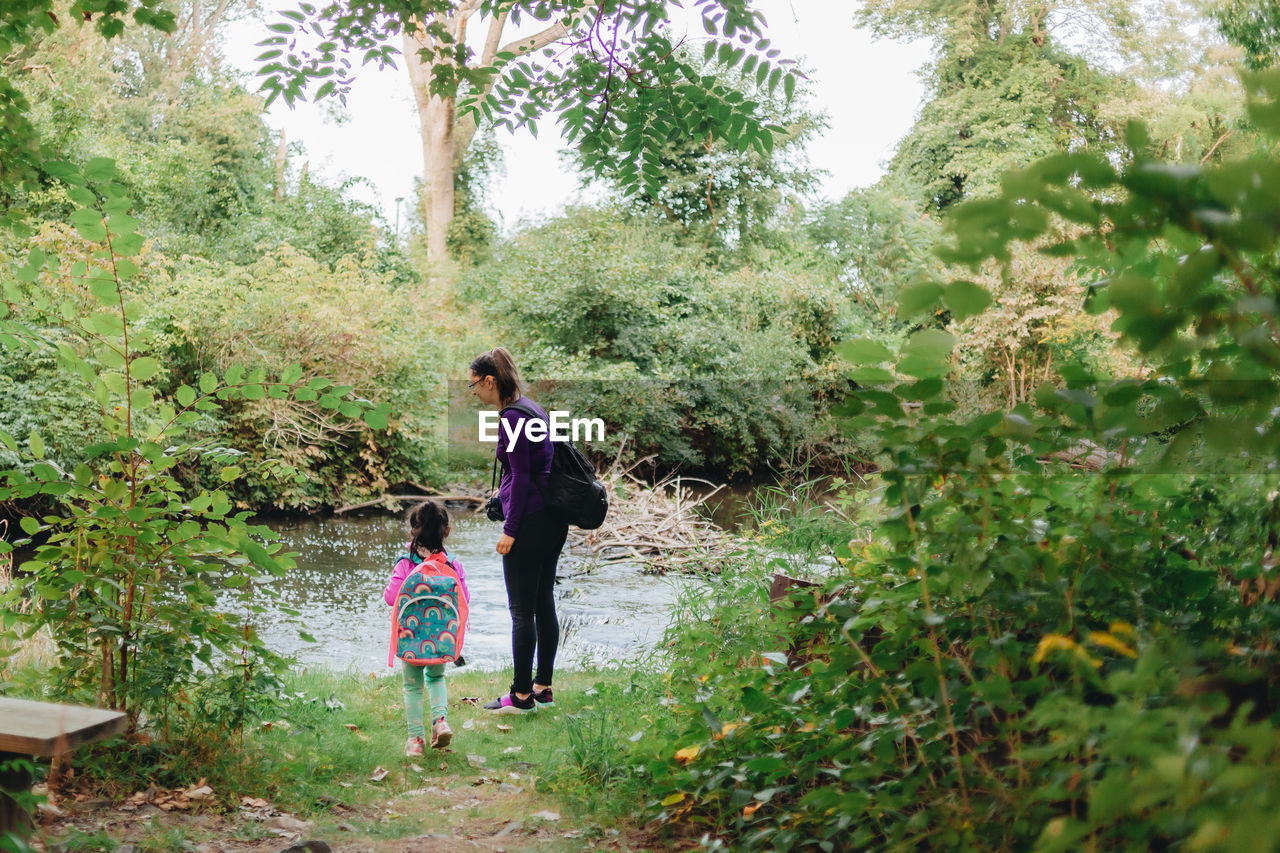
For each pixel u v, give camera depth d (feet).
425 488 50.14
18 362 32.60
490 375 17.06
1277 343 5.31
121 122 75.00
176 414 12.21
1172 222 5.45
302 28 16.61
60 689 12.03
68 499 11.93
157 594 12.17
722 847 9.80
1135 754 5.13
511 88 17.97
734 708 11.48
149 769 11.69
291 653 22.59
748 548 23.36
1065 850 5.81
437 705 14.78
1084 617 7.53
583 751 13.34
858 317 73.20
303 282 47.47
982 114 89.15
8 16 11.48
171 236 58.03
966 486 7.48
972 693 7.74
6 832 8.11
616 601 29.55
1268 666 6.34
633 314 60.03
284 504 44.29
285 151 85.87
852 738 9.21
